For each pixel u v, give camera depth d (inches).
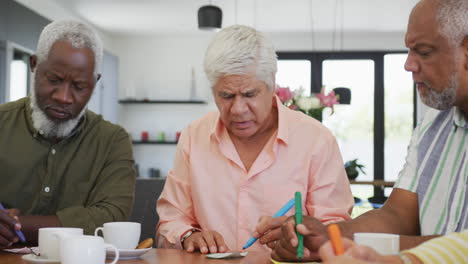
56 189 72.5
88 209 67.9
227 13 263.6
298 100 144.0
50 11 237.6
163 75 322.7
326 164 68.1
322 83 308.7
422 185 57.7
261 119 62.6
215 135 67.6
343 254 28.7
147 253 56.8
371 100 305.6
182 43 321.7
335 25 286.2
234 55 59.1
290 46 311.1
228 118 62.8
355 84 307.1
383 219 57.1
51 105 67.9
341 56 308.3
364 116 305.3
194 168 68.9
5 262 49.1
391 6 248.4
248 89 60.2
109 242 54.5
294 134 68.3
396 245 40.3
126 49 323.9
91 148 74.5
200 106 322.0
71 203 73.0
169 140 322.3
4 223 55.8
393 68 305.7
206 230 62.1
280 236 52.7
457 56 49.8
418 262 32.4
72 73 66.7
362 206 188.1
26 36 206.1
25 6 204.1
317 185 67.5
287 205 56.3
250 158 68.9
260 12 261.1
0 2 183.6
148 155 323.0
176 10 259.8
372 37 306.8
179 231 62.9
